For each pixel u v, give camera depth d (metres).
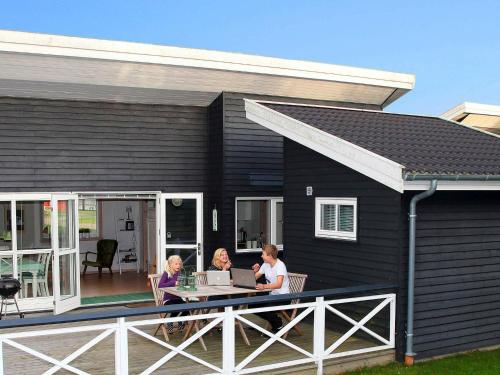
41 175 9.79
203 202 11.13
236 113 10.84
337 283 8.14
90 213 14.66
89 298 10.89
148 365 6.52
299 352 7.07
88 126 10.16
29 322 5.15
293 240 9.02
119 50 9.33
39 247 9.82
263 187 11.14
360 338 7.71
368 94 12.02
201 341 7.18
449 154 7.82
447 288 7.50
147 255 14.66
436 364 7.10
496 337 7.98
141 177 10.59
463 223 7.65
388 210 7.28
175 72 10.00
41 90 9.60
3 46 8.57
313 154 8.59
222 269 8.44
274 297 6.45
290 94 11.34
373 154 6.91
